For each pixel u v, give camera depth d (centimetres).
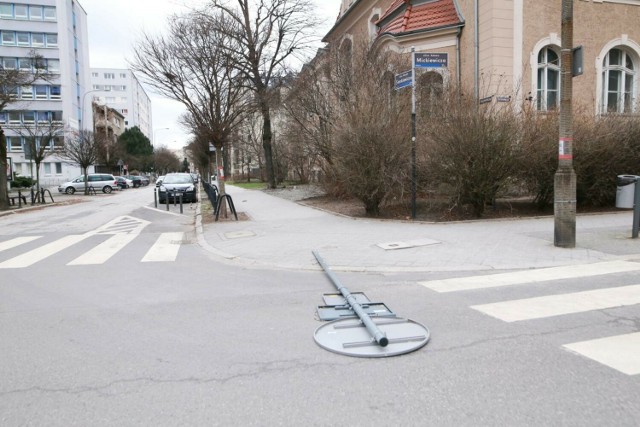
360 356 386
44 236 1234
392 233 1011
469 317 477
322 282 654
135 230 1321
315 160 1842
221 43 1377
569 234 801
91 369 376
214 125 1388
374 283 631
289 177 3941
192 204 2347
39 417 304
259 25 2278
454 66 1833
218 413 303
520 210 1272
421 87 1455
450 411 299
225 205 1436
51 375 367
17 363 391
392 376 350
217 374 361
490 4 1669
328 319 483
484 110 1159
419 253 802
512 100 1346
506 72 1688
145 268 784
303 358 387
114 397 328
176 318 504
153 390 337
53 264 838
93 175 3941
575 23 1844
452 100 1262
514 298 539
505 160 1120
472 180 1134
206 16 1775
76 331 469
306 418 294
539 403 305
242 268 766
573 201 796
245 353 401
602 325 443
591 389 322
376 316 480
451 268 698
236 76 1571
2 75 2216
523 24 1703
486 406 304
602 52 1881
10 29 5956
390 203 1355
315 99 1788
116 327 479
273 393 328
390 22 2183
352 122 1259
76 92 6631
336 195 1706
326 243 931
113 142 5916
